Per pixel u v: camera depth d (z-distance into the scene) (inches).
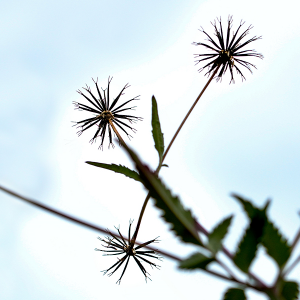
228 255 3.3
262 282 3.2
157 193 2.9
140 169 2.8
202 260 3.1
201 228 3.6
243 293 3.1
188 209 3.1
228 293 3.1
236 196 3.3
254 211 3.2
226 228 3.2
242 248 3.2
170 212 3.0
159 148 11.1
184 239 3.1
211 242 3.2
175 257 3.8
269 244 3.3
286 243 3.3
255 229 3.2
